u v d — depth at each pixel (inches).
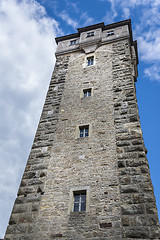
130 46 785.6
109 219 356.5
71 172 438.3
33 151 503.8
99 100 562.9
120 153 437.7
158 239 316.5
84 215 372.2
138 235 327.9
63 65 735.1
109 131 483.5
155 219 336.5
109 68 648.4
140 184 381.7
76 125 524.7
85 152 462.6
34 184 442.6
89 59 722.8
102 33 804.6
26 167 477.1
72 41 839.1
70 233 358.0
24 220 395.5
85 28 840.9
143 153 423.5
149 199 359.9
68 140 498.9
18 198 430.0
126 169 409.1
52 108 593.6
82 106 565.6
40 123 563.8
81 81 641.6
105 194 387.2
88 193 397.1
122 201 370.9
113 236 337.4
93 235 346.6
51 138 518.3
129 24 817.5
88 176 421.4
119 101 540.1
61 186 423.2
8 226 394.6
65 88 640.4
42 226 379.2
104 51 722.8
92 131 497.0
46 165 466.9
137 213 350.6
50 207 399.9
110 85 592.1
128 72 612.1
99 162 435.8
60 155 475.8
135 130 466.9
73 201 400.5
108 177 408.2
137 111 510.0
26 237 372.5
